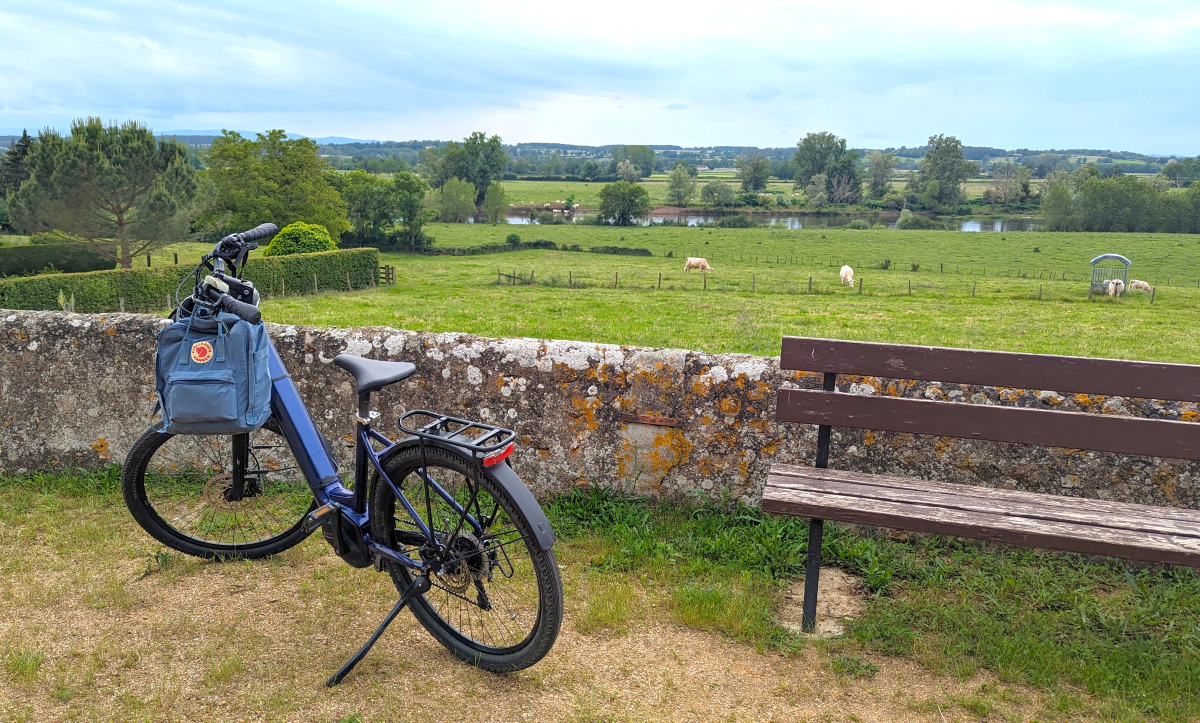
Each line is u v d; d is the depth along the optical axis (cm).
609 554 385
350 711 261
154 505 436
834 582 361
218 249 312
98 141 4294
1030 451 396
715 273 5925
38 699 262
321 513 313
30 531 399
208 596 339
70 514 424
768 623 318
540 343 454
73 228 4344
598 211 14038
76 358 475
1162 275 6906
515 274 4959
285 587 349
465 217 13038
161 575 356
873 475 342
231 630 309
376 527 309
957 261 7869
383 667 288
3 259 4219
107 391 475
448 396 460
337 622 319
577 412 445
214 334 294
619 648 303
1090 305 3656
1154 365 315
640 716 261
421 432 287
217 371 288
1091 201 12212
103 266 4716
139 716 255
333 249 4547
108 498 445
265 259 3675
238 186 6825
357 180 8431
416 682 279
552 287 4509
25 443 484
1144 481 385
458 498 408
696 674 286
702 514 427
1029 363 328
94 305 2983
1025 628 309
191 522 411
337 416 473
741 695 273
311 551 383
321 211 6906
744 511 424
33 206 4247
